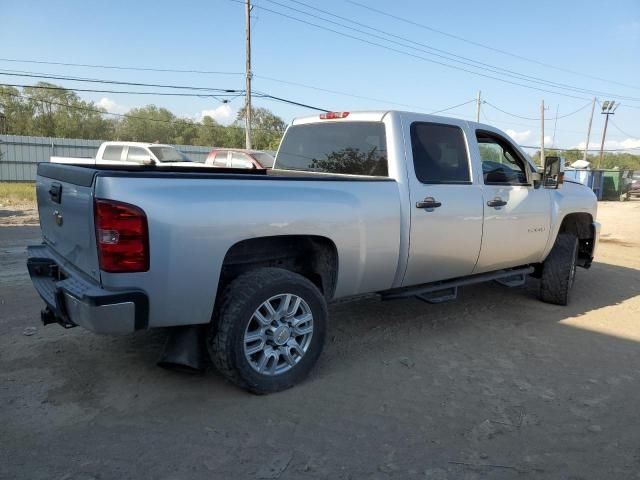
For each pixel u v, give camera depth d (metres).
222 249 3.28
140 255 3.01
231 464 2.82
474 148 4.99
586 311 5.96
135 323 3.07
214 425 3.21
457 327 5.22
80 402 3.44
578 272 8.26
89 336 4.57
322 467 2.82
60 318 3.41
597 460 2.98
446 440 3.13
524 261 5.71
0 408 3.33
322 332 3.82
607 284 7.45
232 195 3.34
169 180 3.15
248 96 26.83
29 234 10.20
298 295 3.66
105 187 2.96
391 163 4.41
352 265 4.01
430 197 4.50
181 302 3.20
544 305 6.14
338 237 3.86
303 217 3.63
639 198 34.75
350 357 4.36
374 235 4.09
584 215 6.61
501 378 4.04
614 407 3.62
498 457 2.97
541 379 4.04
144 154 17.59
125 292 3.01
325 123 5.09
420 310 5.74
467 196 4.82
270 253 3.86
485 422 3.36
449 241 4.70
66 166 3.63
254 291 3.43
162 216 3.06
